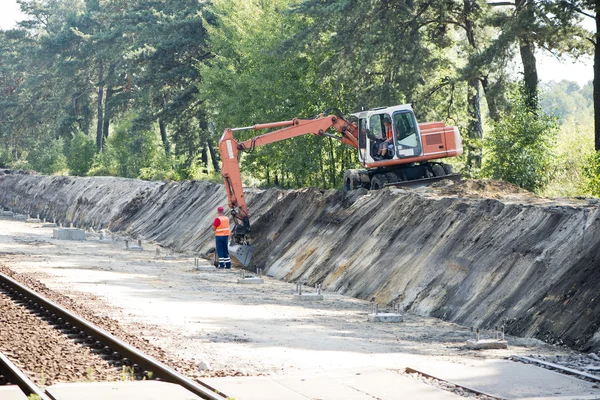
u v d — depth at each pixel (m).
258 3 47.81
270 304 19.28
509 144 29.62
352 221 25.39
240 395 9.57
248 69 47.44
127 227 43.50
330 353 12.94
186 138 64.44
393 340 14.62
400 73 36.88
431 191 24.73
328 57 41.12
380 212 24.42
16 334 12.89
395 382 10.36
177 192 43.12
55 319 14.29
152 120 66.12
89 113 98.75
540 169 29.66
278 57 42.06
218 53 52.16
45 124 103.25
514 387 10.15
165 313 16.77
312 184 43.59
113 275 23.66
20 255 28.61
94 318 15.04
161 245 36.66
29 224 48.47
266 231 29.94
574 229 16.81
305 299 20.33
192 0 66.06
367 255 22.80
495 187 24.86
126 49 73.69
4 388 9.31
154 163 65.31
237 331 14.90
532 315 15.43
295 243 27.36
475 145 32.25
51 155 87.00
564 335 14.32
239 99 44.91
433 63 36.72
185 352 12.52
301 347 13.45
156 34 61.69
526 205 19.17
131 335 13.52
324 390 9.89
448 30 39.31
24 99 103.06
